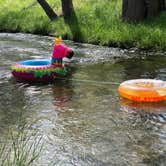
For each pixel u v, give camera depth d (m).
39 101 9.85
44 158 7.09
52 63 11.72
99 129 8.27
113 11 19.47
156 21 17.34
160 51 15.02
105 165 6.89
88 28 17.53
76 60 13.88
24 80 11.45
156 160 7.06
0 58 14.10
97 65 13.19
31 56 14.42
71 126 8.42
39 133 8.08
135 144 7.63
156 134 8.05
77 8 20.84
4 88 10.87
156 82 10.24
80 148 7.48
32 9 22.28
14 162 6.07
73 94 10.32
